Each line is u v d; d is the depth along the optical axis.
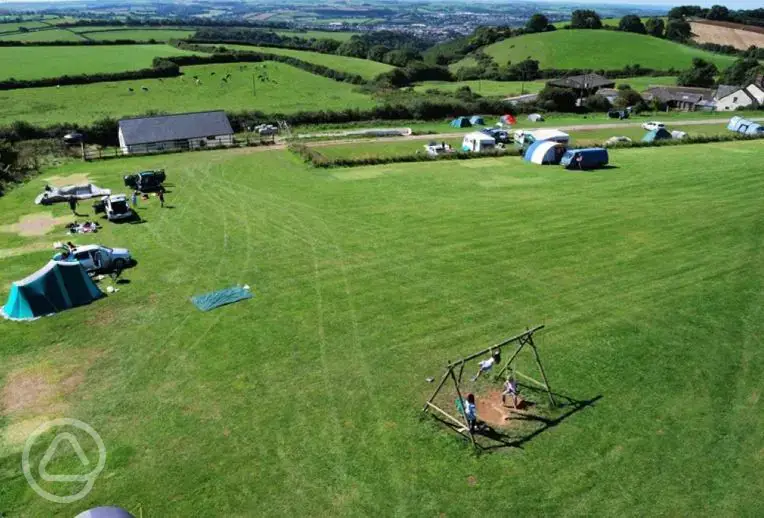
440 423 20.27
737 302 29.12
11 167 54.75
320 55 160.62
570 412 20.86
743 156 62.41
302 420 20.45
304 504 16.91
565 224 40.44
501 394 21.91
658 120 93.75
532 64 152.00
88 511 15.40
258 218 41.84
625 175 54.22
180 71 120.62
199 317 27.62
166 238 37.94
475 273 32.44
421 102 95.06
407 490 17.38
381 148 68.88
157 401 21.56
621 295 29.80
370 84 125.06
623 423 20.28
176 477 17.94
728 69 137.38
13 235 38.56
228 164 59.09
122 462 18.55
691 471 18.11
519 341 23.19
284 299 29.44
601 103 104.56
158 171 50.53
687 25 194.88
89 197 47.12
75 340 25.72
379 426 20.12
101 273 32.53
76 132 72.56
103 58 124.81
